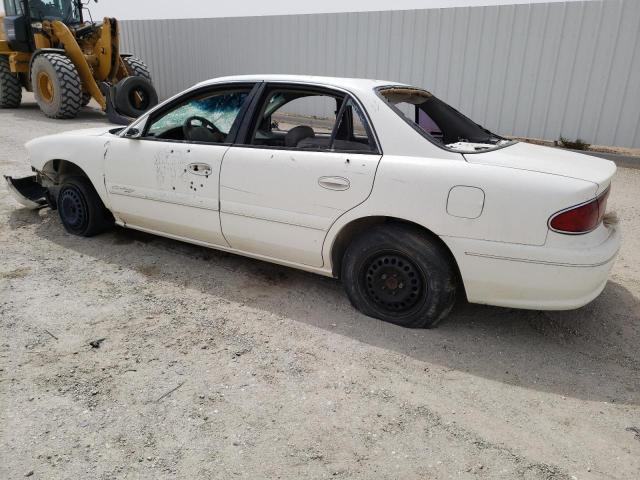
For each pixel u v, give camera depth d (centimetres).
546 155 326
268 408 255
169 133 418
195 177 377
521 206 277
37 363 284
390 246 315
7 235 474
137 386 268
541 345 318
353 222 328
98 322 329
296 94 365
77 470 214
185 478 212
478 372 290
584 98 937
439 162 298
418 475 217
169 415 248
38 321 328
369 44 1170
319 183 326
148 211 412
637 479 218
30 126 1084
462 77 1056
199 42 1516
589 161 325
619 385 283
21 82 1364
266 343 311
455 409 259
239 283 391
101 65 1216
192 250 452
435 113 389
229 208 365
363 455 227
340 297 371
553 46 945
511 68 995
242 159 355
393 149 313
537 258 278
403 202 302
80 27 1274
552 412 259
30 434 233
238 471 216
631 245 496
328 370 287
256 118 364
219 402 258
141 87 1182
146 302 357
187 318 338
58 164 480
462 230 290
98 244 459
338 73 1240
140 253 442
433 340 318
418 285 316
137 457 222
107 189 432
